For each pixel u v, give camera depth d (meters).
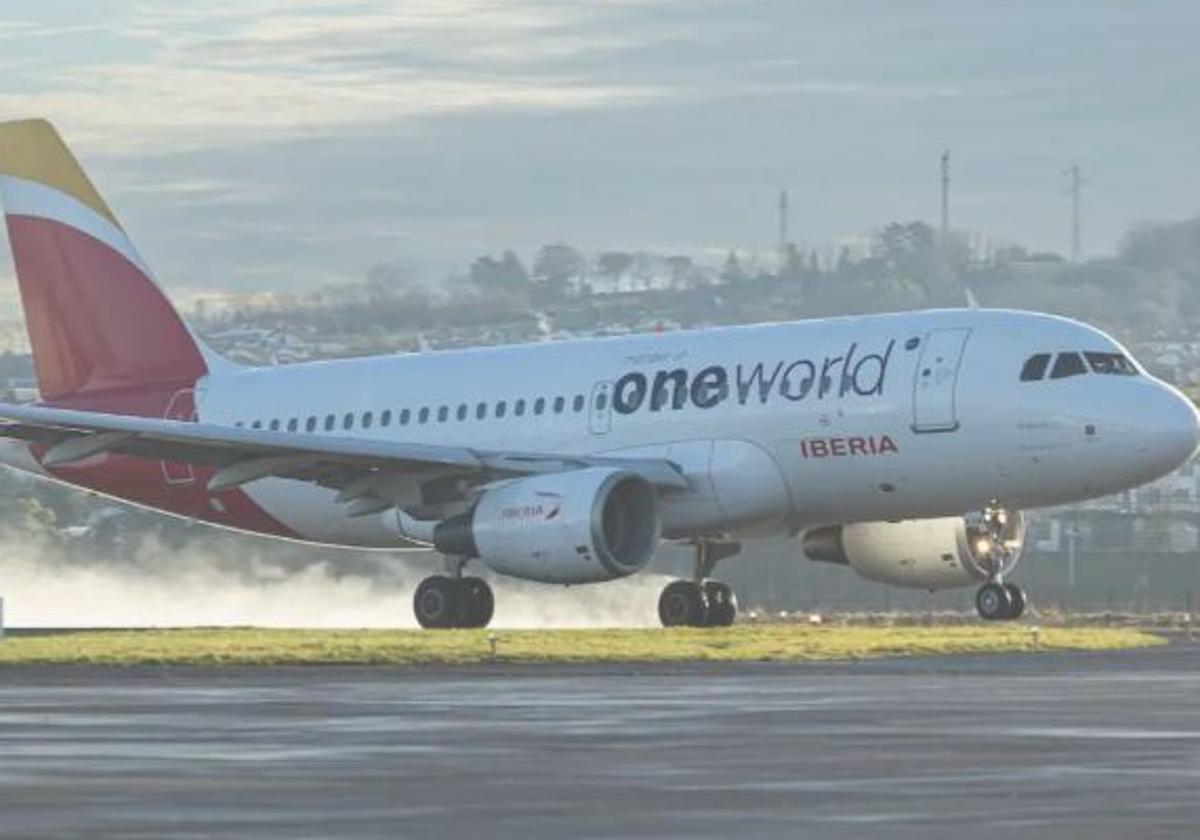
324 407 130.25
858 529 122.44
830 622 149.50
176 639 96.38
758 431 113.88
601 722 56.41
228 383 134.25
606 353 120.88
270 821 37.69
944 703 62.94
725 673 78.94
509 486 112.88
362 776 44.25
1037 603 172.12
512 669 80.94
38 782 43.09
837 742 50.97
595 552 109.94
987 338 110.25
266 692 67.38
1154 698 65.06
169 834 36.09
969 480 110.56
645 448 116.88
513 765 46.19
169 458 119.75
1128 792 41.41
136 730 53.97
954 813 38.50
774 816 38.22
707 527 116.06
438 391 126.19
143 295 136.75
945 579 121.00
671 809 39.25
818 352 113.50
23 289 139.50
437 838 35.78
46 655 86.19
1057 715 58.50
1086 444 107.94
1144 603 171.62
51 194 138.38
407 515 123.19
